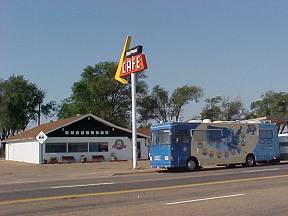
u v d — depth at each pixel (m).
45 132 50.19
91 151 52.66
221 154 33.38
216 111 107.75
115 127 54.41
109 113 90.31
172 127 31.88
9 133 93.56
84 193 17.84
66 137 51.44
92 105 90.50
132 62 36.78
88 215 12.57
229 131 33.97
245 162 34.44
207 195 16.30
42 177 30.23
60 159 50.75
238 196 15.80
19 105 91.69
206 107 108.06
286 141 40.81
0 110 90.62
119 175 29.92
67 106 94.62
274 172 26.44
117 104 91.94
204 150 32.72
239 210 12.93
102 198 16.14
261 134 35.62
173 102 106.88
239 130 34.47
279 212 12.59
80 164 45.56
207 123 33.12
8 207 14.56
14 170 38.66
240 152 34.28
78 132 52.19
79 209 13.72
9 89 92.12
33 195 17.70
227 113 108.12
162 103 106.50
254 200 14.77
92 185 21.27
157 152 32.69
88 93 91.75
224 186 19.20
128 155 54.91
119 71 38.53
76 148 51.88
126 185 20.72
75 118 53.00
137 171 32.47
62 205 14.65
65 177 29.59
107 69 93.25
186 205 13.98
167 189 18.56
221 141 33.47
